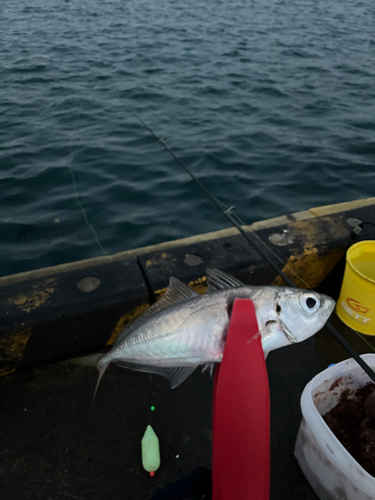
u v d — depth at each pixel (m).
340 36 14.37
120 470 1.97
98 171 5.79
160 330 1.52
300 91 9.05
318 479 1.78
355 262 2.92
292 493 1.87
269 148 6.56
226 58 11.31
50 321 2.31
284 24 15.88
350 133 7.15
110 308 2.42
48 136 6.71
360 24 16.62
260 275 2.79
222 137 6.88
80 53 11.46
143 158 6.17
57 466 1.98
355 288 2.65
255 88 9.16
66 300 2.38
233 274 2.70
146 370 1.62
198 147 6.51
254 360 1.26
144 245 4.45
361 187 5.61
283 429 2.17
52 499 1.86
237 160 6.18
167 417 2.22
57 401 2.28
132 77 9.66
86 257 4.22
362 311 2.68
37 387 2.36
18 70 9.97
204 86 9.21
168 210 5.05
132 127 7.16
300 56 11.73
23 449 2.05
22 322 2.26
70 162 5.96
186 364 1.52
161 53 11.60
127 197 5.27
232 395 1.25
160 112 7.82
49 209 4.96
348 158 6.33
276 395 2.36
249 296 1.44
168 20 15.82
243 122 7.49
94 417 2.21
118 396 2.32
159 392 2.35
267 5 19.70
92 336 2.49
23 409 2.24
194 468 1.98
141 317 1.64
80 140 6.62
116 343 1.66
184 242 3.23
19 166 5.81
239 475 1.23
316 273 3.09
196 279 2.58
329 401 1.97
